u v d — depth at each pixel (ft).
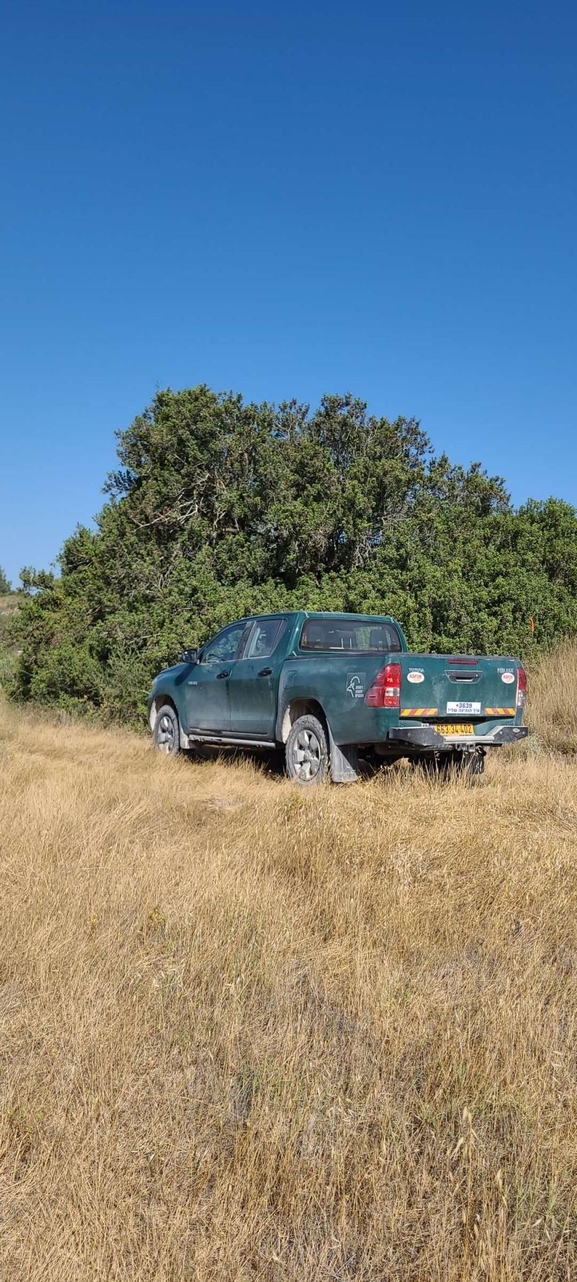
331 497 53.72
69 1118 8.73
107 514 60.54
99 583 58.03
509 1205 7.61
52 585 65.92
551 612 48.37
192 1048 10.18
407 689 24.97
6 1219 7.49
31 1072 9.53
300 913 14.55
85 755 34.12
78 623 57.11
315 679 27.37
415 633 43.86
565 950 13.34
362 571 50.24
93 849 17.58
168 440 58.44
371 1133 8.57
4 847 17.72
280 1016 10.83
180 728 35.01
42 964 11.89
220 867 16.35
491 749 33.96
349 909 14.33
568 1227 7.43
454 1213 7.54
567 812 21.15
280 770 31.89
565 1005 11.26
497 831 18.62
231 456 56.18
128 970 11.89
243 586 50.03
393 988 11.29
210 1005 11.19
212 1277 6.91
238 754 35.04
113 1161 8.10
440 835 18.17
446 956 12.96
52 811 20.33
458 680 26.03
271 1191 7.80
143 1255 7.04
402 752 26.78
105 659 53.47
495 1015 10.54
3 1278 6.83
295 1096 8.95
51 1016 10.64
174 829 20.85
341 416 58.80
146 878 15.58
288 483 54.85
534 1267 7.03
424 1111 8.79
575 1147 8.28
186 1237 7.26
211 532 55.06
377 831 18.40
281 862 17.56
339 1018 10.98
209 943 12.71
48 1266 6.92
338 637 30.55
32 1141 8.43
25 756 32.19
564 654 43.86
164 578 54.54
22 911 13.94
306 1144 8.33
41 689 53.67
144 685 48.03
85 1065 9.59
